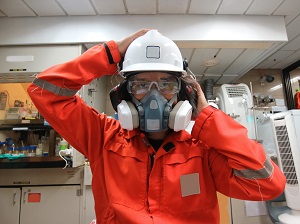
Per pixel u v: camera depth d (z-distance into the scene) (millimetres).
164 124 761
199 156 765
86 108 828
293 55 2867
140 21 2061
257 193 688
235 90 2543
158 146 839
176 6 1942
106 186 735
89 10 2010
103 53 783
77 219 1879
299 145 1607
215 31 2049
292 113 1649
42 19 2104
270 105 3125
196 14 2068
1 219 1881
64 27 2080
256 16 2084
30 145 2154
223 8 1973
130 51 768
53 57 2072
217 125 723
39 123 1976
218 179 768
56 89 731
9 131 2221
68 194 1919
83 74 751
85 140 802
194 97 822
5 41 2072
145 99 759
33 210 1896
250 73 3297
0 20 2115
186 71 799
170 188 703
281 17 2092
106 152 780
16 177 1952
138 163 750
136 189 717
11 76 2123
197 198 707
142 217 662
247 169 683
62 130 782
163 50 752
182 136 814
